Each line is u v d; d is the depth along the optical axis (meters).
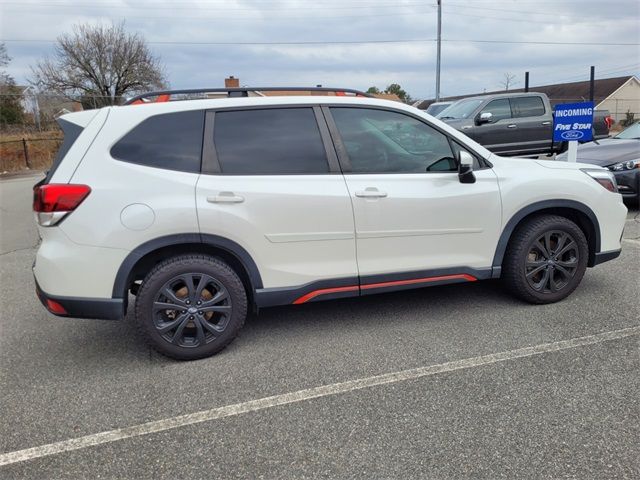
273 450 2.54
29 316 4.52
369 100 3.79
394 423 2.71
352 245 3.66
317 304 4.49
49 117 35.09
